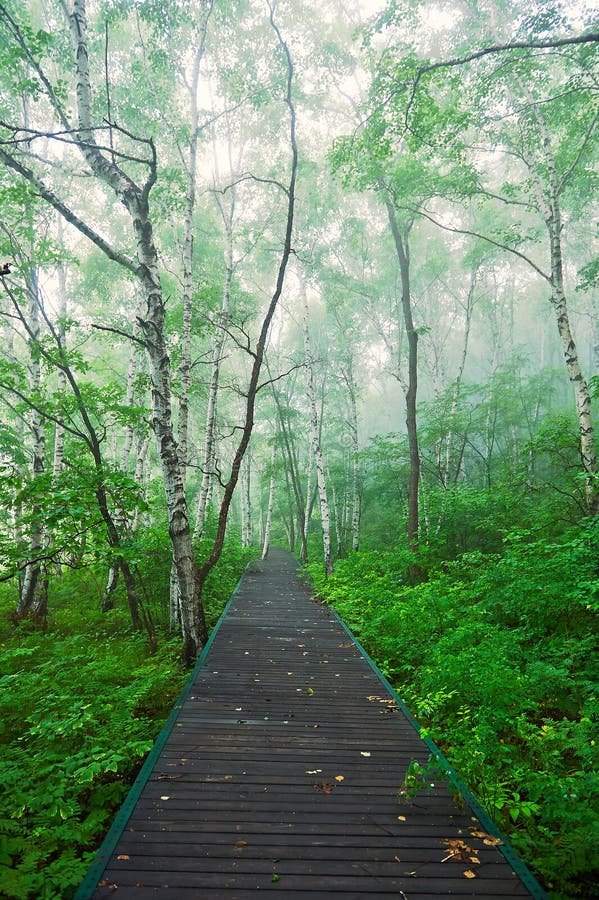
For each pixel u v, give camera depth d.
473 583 9.17
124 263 7.84
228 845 3.13
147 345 7.63
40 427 11.77
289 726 5.10
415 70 9.20
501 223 20.67
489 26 12.34
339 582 14.34
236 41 15.54
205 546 13.74
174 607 9.79
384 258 23.20
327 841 3.20
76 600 12.82
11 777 3.81
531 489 13.16
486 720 4.61
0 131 11.03
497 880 2.88
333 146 11.49
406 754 4.51
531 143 12.72
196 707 5.58
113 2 12.18
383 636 8.55
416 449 14.45
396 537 20.92
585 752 4.12
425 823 3.42
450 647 6.59
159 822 3.37
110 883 2.79
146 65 14.07
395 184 13.41
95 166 7.86
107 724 5.09
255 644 8.45
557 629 7.31
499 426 21.91
